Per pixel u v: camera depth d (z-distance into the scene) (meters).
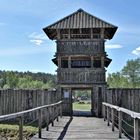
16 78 91.31
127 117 23.16
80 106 45.62
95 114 24.55
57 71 25.19
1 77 96.25
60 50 25.33
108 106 17.92
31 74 129.75
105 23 25.50
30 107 23.78
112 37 27.91
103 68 24.95
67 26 25.34
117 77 75.19
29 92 23.92
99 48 25.19
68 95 25.08
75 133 14.23
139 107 23.97
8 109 23.86
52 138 12.59
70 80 25.05
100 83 24.78
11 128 19.28
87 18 26.12
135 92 24.14
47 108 15.14
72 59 26.91
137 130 9.28
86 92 84.94
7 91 23.97
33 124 22.16
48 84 90.88
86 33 26.66
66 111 24.94
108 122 17.78
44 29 25.41
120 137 12.96
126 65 75.75
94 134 13.97
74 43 25.34
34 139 12.32
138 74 74.81
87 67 27.00
